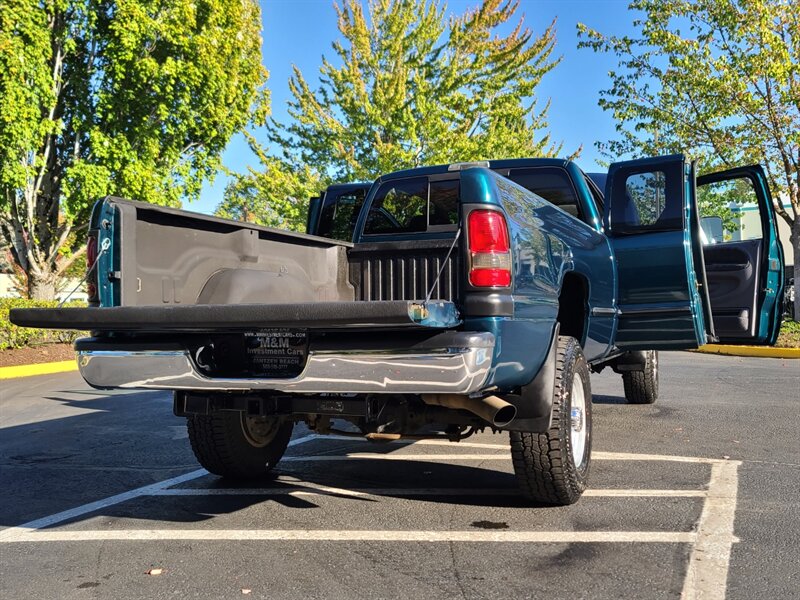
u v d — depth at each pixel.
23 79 14.14
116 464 5.71
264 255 4.25
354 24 22.84
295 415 4.47
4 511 4.41
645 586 3.10
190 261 3.79
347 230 6.75
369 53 23.11
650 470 5.12
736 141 16.67
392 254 4.61
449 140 22.41
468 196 3.59
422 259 4.52
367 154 23.28
